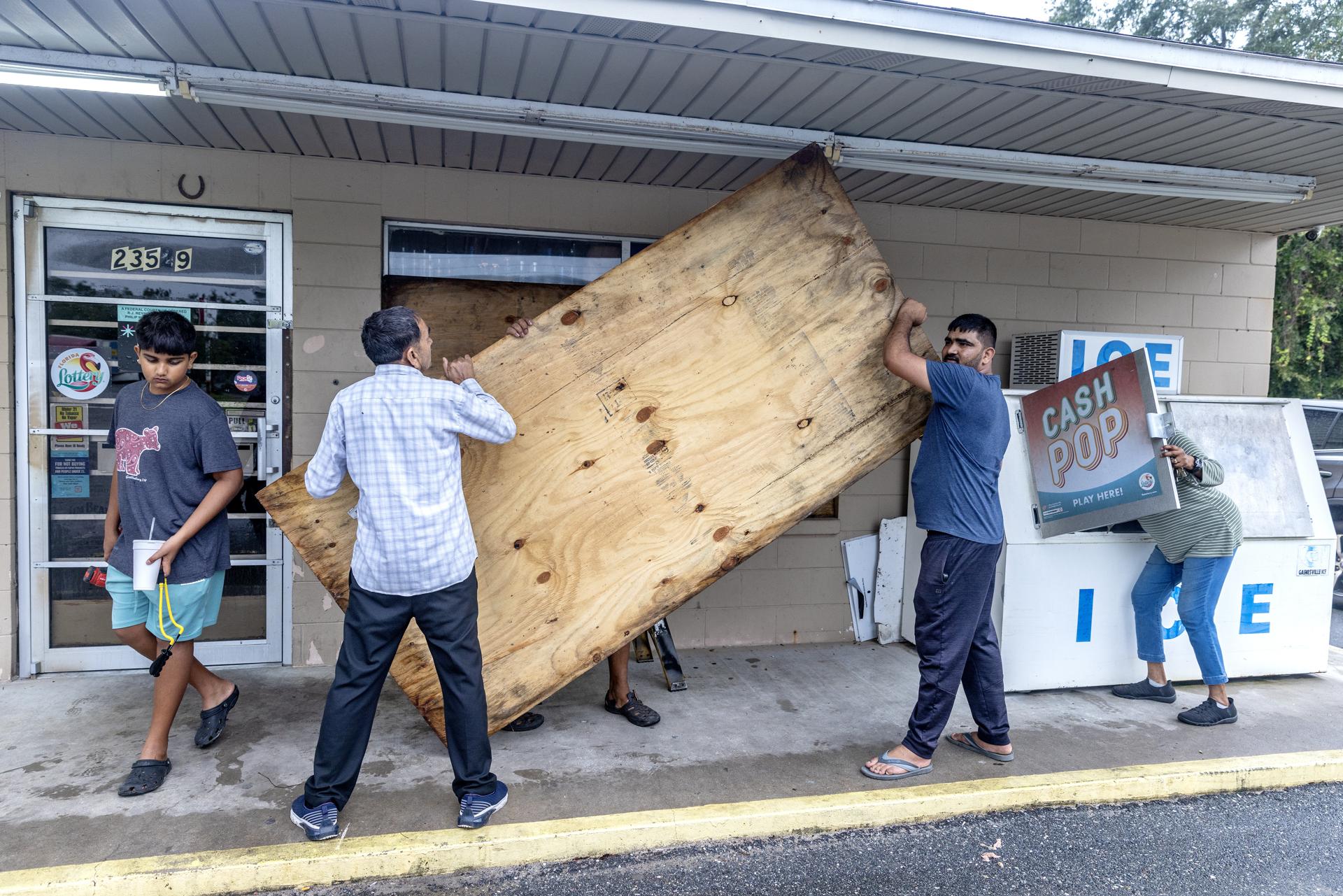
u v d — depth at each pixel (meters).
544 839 2.81
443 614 2.75
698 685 4.42
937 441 3.28
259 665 4.47
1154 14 18.33
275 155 4.29
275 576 4.45
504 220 4.62
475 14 2.78
